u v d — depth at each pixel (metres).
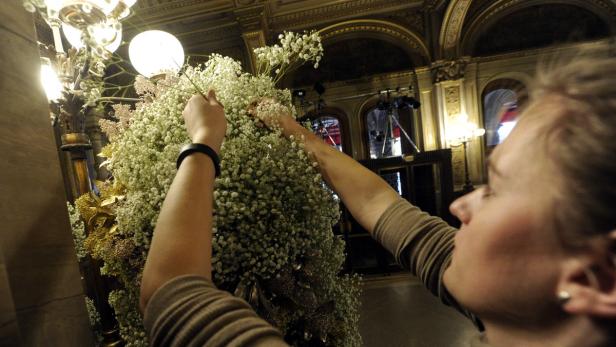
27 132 0.46
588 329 0.22
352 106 6.16
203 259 0.34
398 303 3.15
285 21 5.60
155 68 0.82
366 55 5.96
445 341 2.46
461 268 0.29
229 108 0.60
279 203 0.55
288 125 0.63
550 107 0.24
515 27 5.63
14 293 0.41
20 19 0.46
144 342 0.61
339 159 0.61
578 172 0.20
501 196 0.26
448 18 5.18
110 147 0.68
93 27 0.86
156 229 0.35
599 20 5.41
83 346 0.51
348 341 0.67
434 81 5.69
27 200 0.45
